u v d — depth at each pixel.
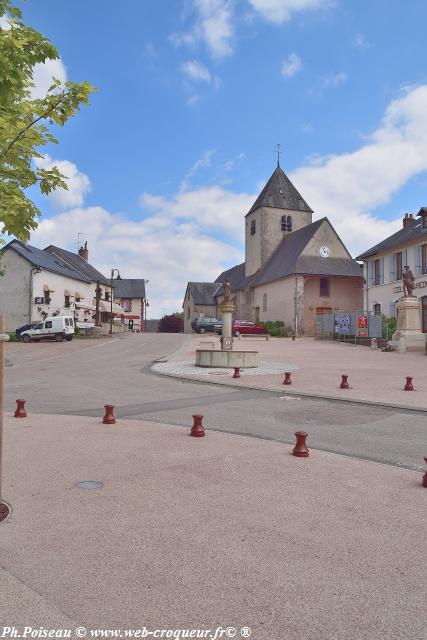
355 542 3.88
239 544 3.80
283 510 4.52
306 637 2.71
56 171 4.96
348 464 6.09
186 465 5.91
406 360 21.56
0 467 4.50
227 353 18.30
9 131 4.52
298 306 43.41
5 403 11.05
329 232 46.00
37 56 4.60
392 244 36.59
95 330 44.38
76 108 4.77
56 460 6.03
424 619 2.90
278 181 54.75
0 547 3.70
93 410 10.05
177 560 3.53
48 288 42.12
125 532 3.98
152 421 8.84
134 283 79.06
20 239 5.01
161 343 34.38
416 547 3.81
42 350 29.67
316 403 11.04
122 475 5.46
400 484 5.33
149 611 2.92
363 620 2.88
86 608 2.93
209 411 9.99
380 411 10.10
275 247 53.06
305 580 3.29
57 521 4.18
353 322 33.88
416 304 27.48
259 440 7.34
